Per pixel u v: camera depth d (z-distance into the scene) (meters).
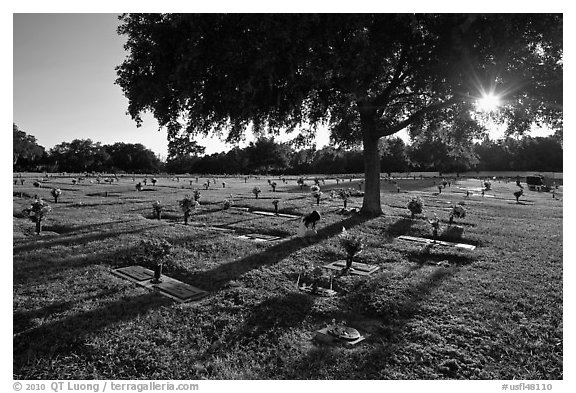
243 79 12.52
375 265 9.87
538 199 30.73
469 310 6.84
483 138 19.94
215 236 12.88
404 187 41.28
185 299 7.22
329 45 11.96
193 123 14.52
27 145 84.56
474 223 16.86
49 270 8.78
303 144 19.09
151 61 12.45
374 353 5.32
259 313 6.60
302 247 11.50
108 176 59.62
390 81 17.78
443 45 12.48
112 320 6.21
